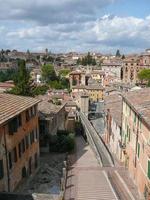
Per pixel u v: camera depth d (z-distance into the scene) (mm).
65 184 31391
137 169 31828
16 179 31828
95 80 173500
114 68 195750
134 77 187375
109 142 54281
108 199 28203
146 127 28094
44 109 52281
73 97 114562
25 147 35125
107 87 128000
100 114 98375
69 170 37094
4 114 28750
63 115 63125
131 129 35562
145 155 28547
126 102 38031
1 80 165500
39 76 179500
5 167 28516
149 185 26875
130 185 32625
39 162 42156
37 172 38938
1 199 25672
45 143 47312
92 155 46469
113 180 33719
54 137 48625
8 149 29234
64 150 47500
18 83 66688
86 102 97938
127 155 37875
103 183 32375
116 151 46656
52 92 117438
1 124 26188
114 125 48719
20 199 25625
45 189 33219
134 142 33781
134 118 33812
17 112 31094
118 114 48562
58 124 56906
